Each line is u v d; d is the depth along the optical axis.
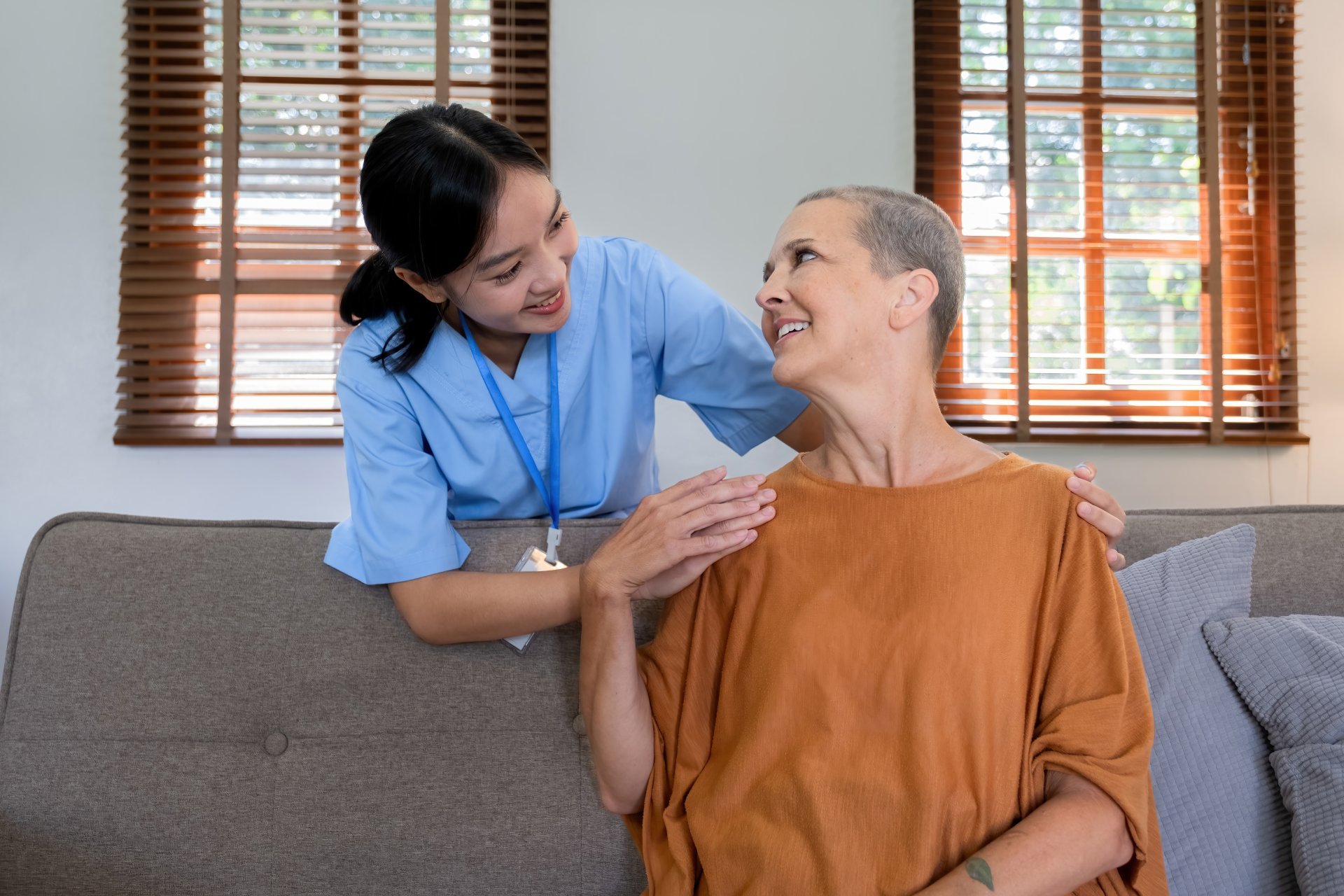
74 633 1.20
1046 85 2.66
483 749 1.19
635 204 2.54
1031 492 0.97
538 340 1.29
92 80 2.51
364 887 1.16
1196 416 2.62
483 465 1.30
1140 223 2.66
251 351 2.52
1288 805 1.08
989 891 0.80
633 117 2.55
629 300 1.36
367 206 1.08
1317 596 1.26
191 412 2.46
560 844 1.17
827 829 0.90
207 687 1.19
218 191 2.55
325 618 1.21
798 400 1.41
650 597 1.06
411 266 1.10
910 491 0.98
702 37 2.56
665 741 1.05
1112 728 0.88
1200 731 1.12
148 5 2.52
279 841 1.16
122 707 1.18
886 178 2.58
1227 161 2.68
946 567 0.95
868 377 0.99
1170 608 1.19
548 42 2.54
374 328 1.28
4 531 2.44
